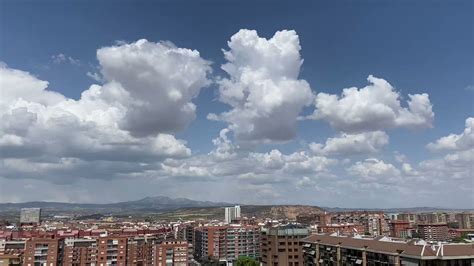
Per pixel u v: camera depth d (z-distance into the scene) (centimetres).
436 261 15038
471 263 15088
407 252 15812
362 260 18338
